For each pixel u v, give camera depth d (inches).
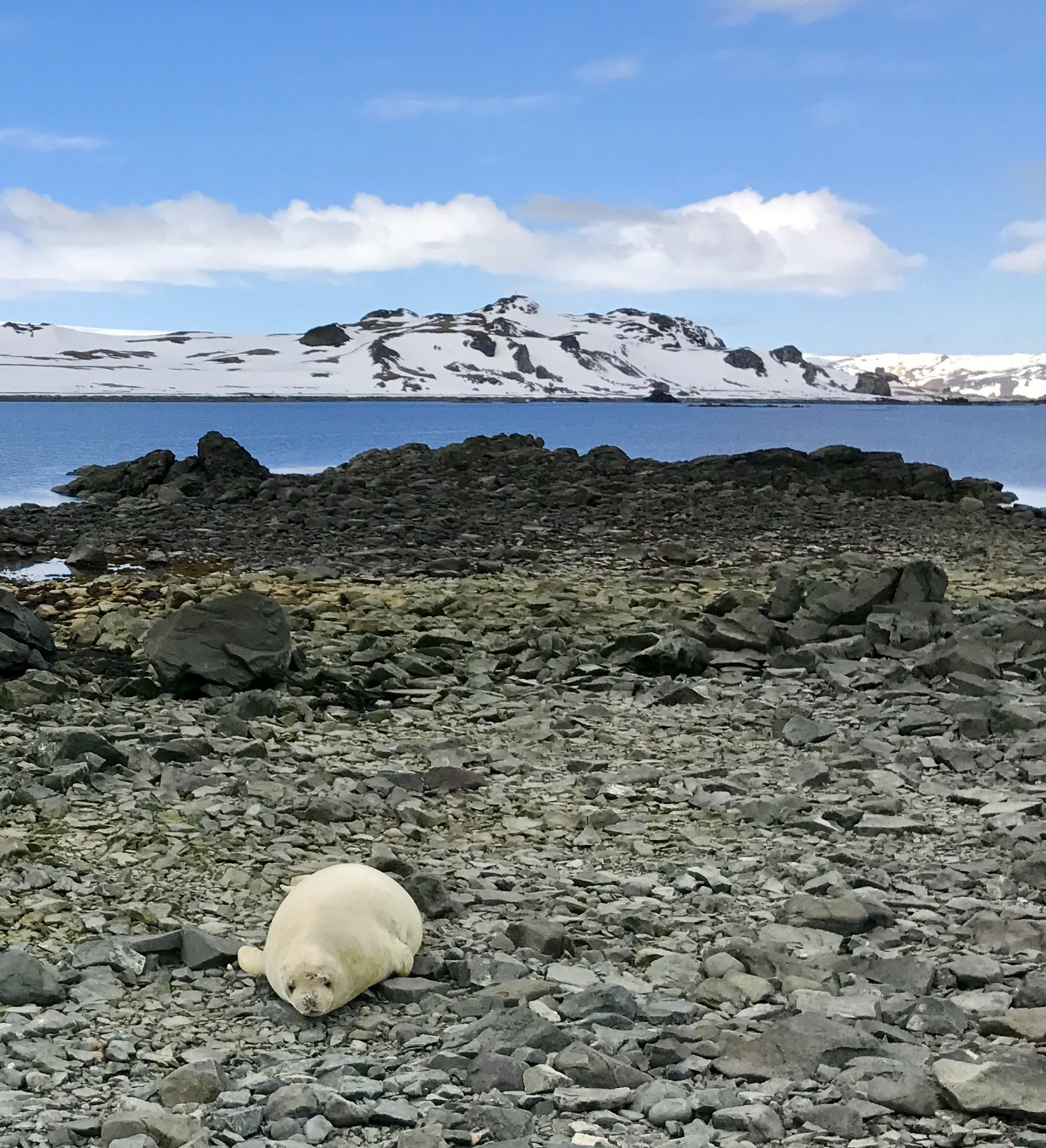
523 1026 277.9
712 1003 305.3
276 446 4111.7
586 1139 231.6
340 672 709.3
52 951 335.9
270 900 380.8
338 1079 259.1
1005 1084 242.7
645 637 773.9
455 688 698.2
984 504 1769.2
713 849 442.9
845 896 379.6
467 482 1989.4
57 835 434.0
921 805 498.0
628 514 1633.9
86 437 4613.7
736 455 2229.3
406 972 319.0
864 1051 268.5
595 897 389.4
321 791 498.9
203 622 681.0
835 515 1669.5
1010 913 374.6
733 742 595.5
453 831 458.3
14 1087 257.0
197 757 539.5
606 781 522.0
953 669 706.8
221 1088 254.1
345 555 1262.3
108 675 736.3
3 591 754.8
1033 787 512.7
